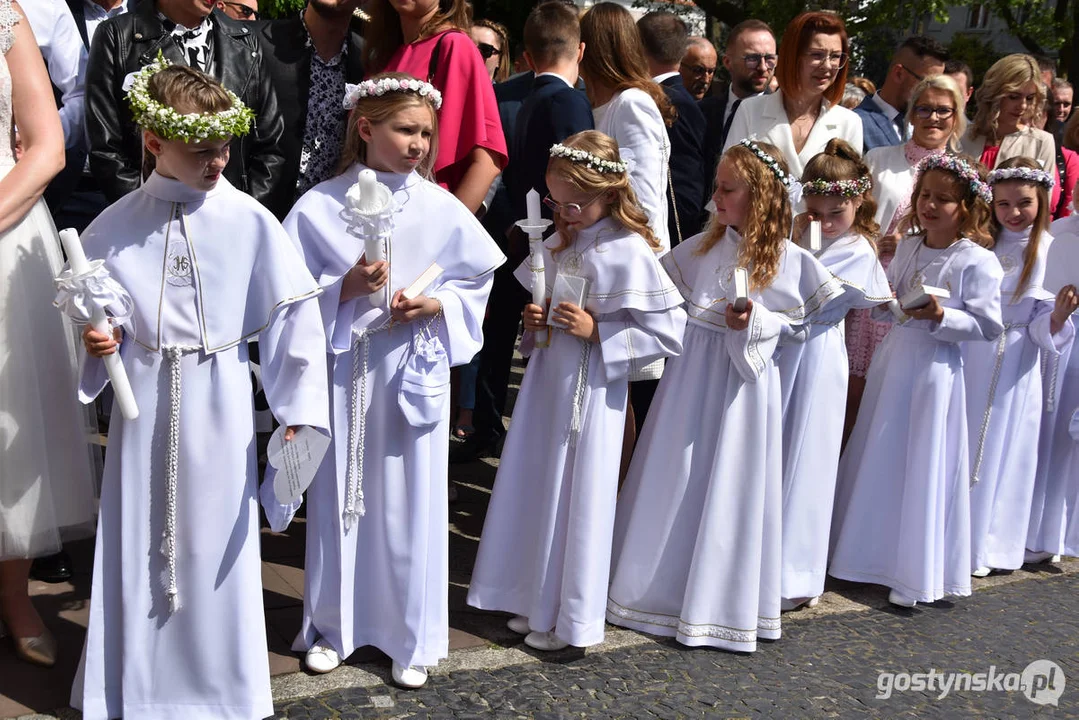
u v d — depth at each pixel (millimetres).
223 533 3512
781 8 17656
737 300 4453
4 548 3693
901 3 19078
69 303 3271
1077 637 5020
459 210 4125
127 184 4531
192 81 3363
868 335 5988
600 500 4328
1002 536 5898
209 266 3484
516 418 4520
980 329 5242
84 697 3492
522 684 4078
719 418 4641
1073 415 5879
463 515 5926
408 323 3996
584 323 4309
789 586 4996
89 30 5727
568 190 4297
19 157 3916
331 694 3863
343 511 3963
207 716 3553
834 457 5051
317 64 5137
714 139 6863
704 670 4348
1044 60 9172
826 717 4004
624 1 20469
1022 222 5742
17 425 3676
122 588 3484
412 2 4910
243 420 3551
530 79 6543
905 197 6195
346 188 4031
